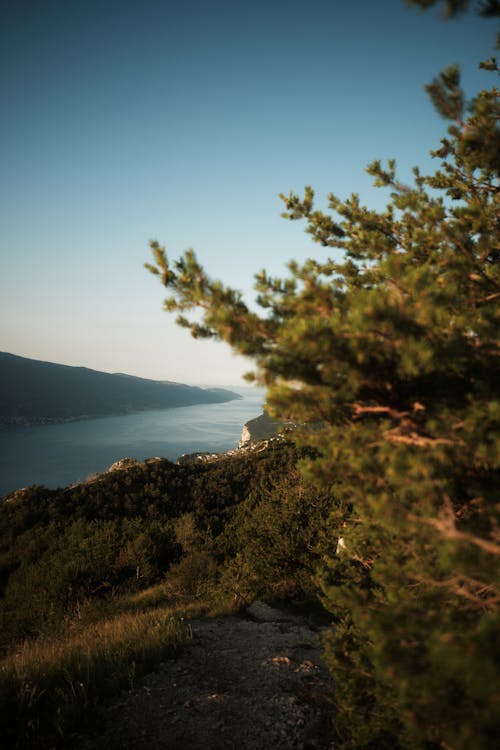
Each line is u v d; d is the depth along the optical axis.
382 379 3.11
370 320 2.58
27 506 31.53
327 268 5.15
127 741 4.52
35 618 12.89
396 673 2.41
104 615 11.70
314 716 5.12
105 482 36.44
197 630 8.20
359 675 3.72
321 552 10.70
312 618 9.64
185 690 5.63
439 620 2.54
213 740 4.60
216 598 11.93
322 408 3.28
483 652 1.91
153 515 30.38
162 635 7.45
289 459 42.03
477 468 3.14
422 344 2.58
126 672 5.93
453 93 3.69
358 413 3.25
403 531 3.37
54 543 23.55
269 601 10.97
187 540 20.11
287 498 12.54
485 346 3.04
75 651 6.70
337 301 3.33
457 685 2.24
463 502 3.53
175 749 4.45
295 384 3.22
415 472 2.65
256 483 37.47
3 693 5.30
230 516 31.55
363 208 5.12
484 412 2.76
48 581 14.94
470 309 3.46
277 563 11.45
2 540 27.25
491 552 2.44
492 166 3.76
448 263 3.69
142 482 37.12
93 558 15.41
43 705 5.13
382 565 3.72
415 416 3.09
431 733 2.45
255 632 8.27
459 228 3.83
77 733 4.61
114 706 5.17
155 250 3.64
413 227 4.50
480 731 1.91
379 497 2.92
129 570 16.28
